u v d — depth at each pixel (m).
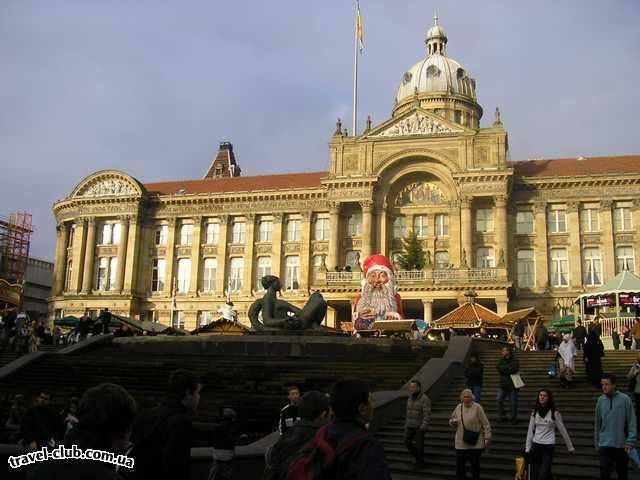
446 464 16.58
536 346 40.53
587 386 23.83
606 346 39.56
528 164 72.81
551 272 66.12
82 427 4.82
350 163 68.81
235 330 41.78
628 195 65.00
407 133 68.25
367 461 5.12
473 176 64.94
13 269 88.19
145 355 33.12
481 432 14.05
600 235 65.38
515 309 65.31
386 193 68.69
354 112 70.25
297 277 72.44
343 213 70.44
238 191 74.81
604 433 12.58
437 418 20.20
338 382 5.66
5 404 24.30
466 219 65.06
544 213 66.88
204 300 74.00
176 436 6.41
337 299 63.44
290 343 30.98
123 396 4.95
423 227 69.06
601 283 64.56
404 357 29.98
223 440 11.62
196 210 76.50
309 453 5.37
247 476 13.12
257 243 74.31
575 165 70.00
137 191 76.50
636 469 15.30
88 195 77.94
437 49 96.06
